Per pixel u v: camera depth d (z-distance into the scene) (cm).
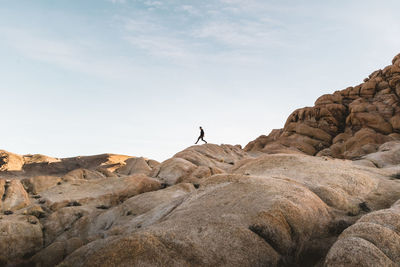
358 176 2539
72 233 2598
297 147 7250
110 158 6900
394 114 6912
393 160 4341
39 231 2548
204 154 5178
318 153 6781
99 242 1528
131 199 2952
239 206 1625
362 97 7888
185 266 1154
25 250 2342
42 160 6212
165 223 1507
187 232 1339
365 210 1903
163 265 1143
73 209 2902
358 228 1176
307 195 1723
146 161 5769
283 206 1492
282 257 1328
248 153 6494
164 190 3095
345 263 1023
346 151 6266
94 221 2708
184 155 4722
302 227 1454
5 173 5272
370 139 6250
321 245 1436
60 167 6184
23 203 3075
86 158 6900
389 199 2136
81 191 3447
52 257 2116
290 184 1917
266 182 1945
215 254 1233
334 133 7500
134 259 1154
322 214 1633
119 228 2217
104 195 3272
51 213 2939
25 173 5544
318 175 2592
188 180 3641
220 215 1537
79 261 1425
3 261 2200
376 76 8281
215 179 2200
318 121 7738
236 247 1283
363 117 7019
